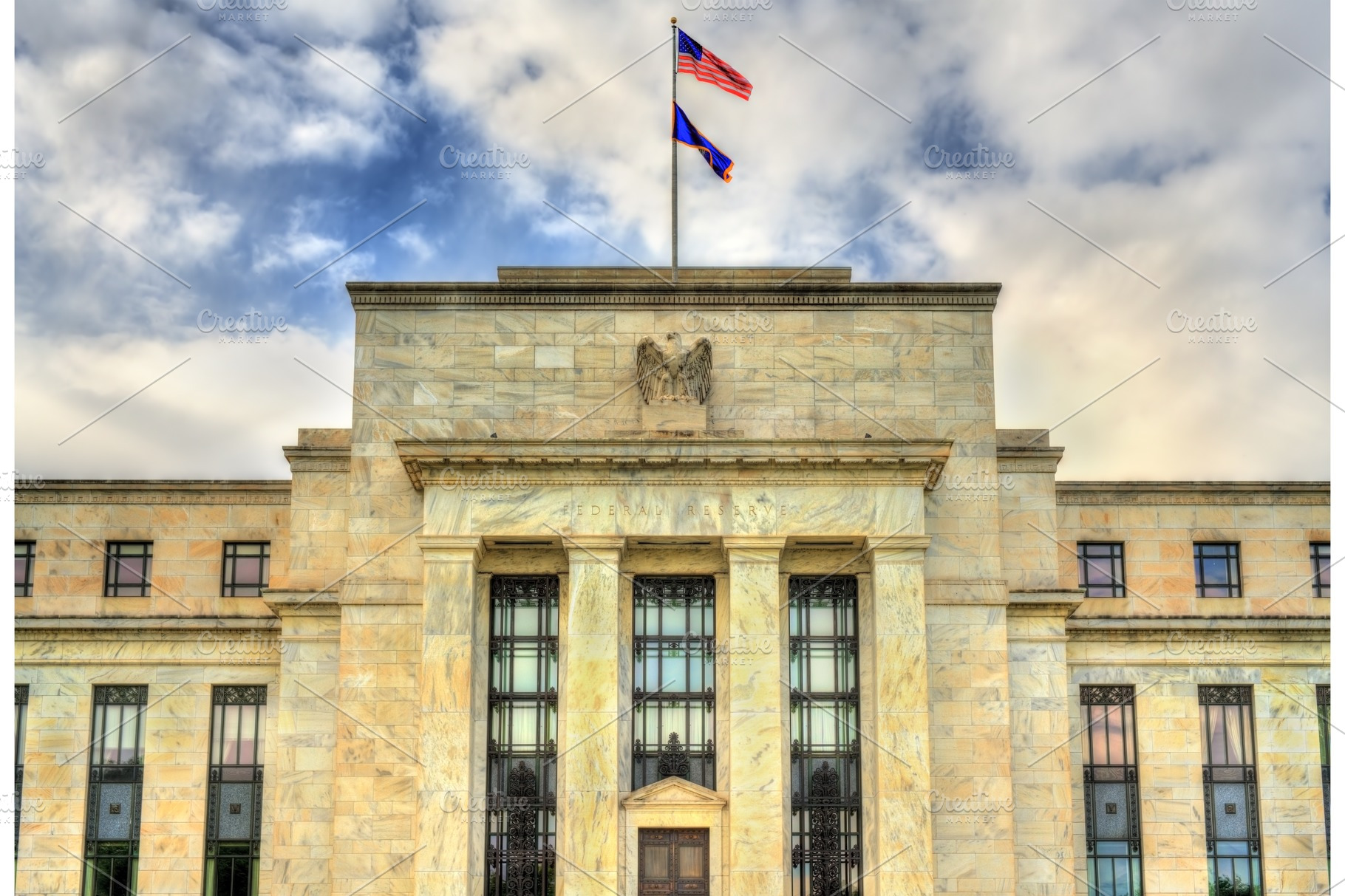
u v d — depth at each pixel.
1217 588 61.00
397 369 55.84
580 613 51.94
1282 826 57.59
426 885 50.03
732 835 50.78
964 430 55.53
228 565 60.41
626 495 52.72
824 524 52.53
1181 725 58.28
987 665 53.88
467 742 51.06
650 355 54.84
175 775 57.41
